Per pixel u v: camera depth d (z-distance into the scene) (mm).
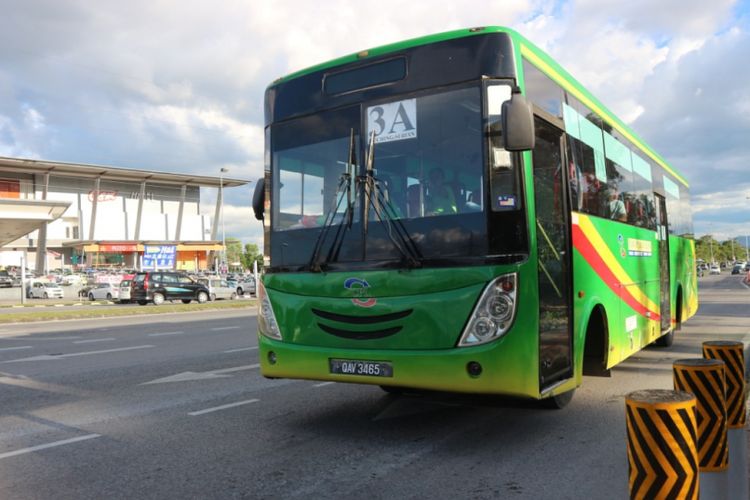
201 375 9562
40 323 21297
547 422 6367
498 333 4883
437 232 5188
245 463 5168
